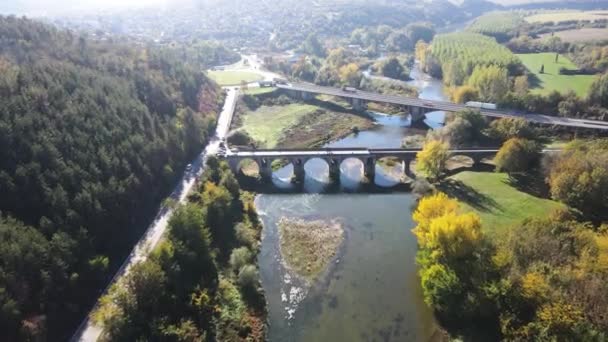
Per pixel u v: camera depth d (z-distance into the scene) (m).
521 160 131.62
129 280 76.44
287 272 98.44
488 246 80.06
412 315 83.62
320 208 128.12
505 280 71.69
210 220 107.56
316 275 96.94
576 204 101.06
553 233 81.38
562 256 74.81
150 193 116.81
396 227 115.81
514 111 189.25
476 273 75.19
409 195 135.00
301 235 113.12
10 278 71.38
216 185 127.69
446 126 171.38
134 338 72.19
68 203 90.19
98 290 84.88
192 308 80.56
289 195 137.00
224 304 84.25
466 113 172.25
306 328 81.94
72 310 78.12
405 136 191.38
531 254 76.56
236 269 95.44
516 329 68.12
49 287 76.31
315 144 182.12
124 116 128.38
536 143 140.25
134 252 97.00
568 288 67.50
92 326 76.81
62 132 104.75
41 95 110.62
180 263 87.50
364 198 134.00
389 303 87.25
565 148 128.50
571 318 62.06
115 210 99.62
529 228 84.12
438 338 76.94
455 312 77.06
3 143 91.75
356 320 83.25
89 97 124.25
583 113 181.88
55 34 180.88
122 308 73.06
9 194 85.25
